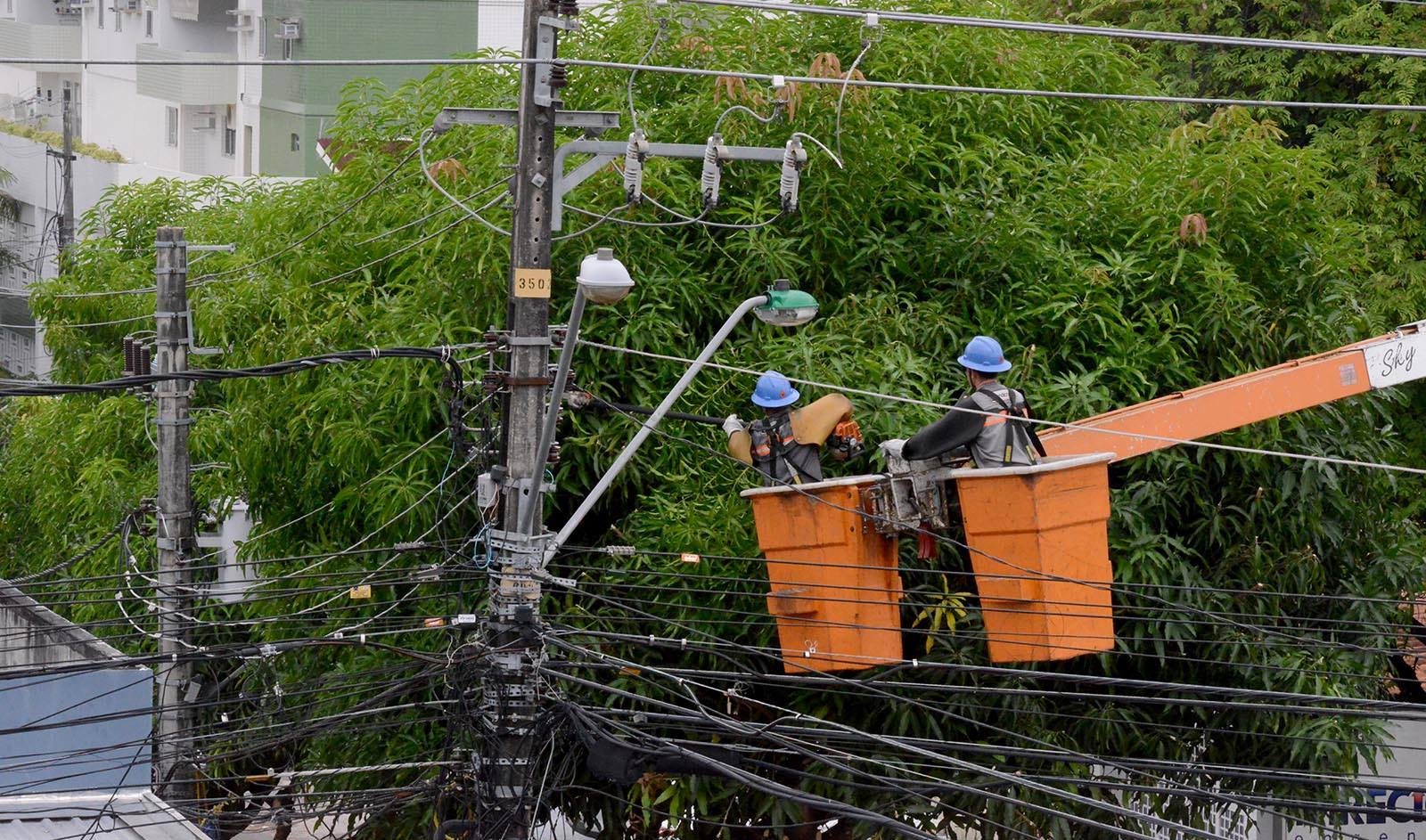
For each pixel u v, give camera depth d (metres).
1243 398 26.41
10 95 106.31
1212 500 32.41
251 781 37.50
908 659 30.34
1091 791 32.28
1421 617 42.84
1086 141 36.75
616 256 31.88
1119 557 30.55
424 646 32.81
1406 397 36.44
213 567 34.75
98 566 45.56
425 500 31.92
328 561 35.47
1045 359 32.22
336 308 35.31
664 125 33.88
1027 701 30.28
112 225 57.47
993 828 31.03
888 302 32.41
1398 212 53.38
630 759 25.67
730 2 22.98
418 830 33.16
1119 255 32.41
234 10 82.94
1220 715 32.25
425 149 36.28
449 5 72.81
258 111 79.50
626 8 36.88
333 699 30.83
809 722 30.89
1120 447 26.58
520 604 26.36
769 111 32.75
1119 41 55.62
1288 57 55.88
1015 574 23.86
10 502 57.09
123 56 96.62
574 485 32.28
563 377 23.95
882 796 30.94
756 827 30.91
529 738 26.45
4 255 93.25
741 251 32.81
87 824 31.59
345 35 72.44
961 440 24.70
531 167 25.81
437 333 31.42
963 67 36.00
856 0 36.91
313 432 34.12
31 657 43.19
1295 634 32.34
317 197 38.97
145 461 49.72
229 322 38.84
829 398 26.47
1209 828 34.91
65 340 54.38
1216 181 32.44
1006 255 32.44
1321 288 33.97
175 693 34.31
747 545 30.03
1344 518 33.34
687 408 31.72
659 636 31.08
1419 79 53.00
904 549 30.62
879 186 33.03
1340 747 32.28
